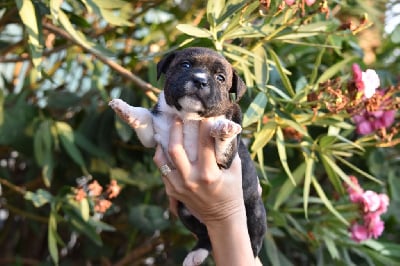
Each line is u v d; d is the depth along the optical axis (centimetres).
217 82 92
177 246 155
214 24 113
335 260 139
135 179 148
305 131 118
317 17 135
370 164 151
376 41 161
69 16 132
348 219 134
